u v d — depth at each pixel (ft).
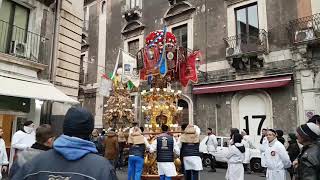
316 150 12.33
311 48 49.96
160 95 35.19
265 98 54.80
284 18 54.70
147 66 36.58
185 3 69.92
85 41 91.50
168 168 28.07
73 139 7.12
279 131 28.22
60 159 6.94
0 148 26.96
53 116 39.22
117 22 84.89
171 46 35.78
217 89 58.54
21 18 38.17
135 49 79.30
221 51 62.18
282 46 54.19
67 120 7.32
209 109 61.57
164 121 34.53
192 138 28.86
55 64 40.37
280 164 20.27
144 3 79.30
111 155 37.60
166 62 35.27
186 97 64.80
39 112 37.40
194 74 37.50
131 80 49.57
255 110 55.98
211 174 42.50
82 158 6.95
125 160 50.52
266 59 55.42
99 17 90.38
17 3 37.45
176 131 32.68
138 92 73.72
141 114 72.23
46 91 35.47
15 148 25.07
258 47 55.16
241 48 57.00
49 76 39.65
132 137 30.45
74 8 44.73
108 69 83.76
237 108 58.03
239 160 25.98
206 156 51.06
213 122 60.49
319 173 12.10
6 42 35.88
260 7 57.72
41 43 39.55
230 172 26.12
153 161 32.76
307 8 52.11
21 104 36.11
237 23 61.21
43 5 40.29
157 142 28.84
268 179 20.71
